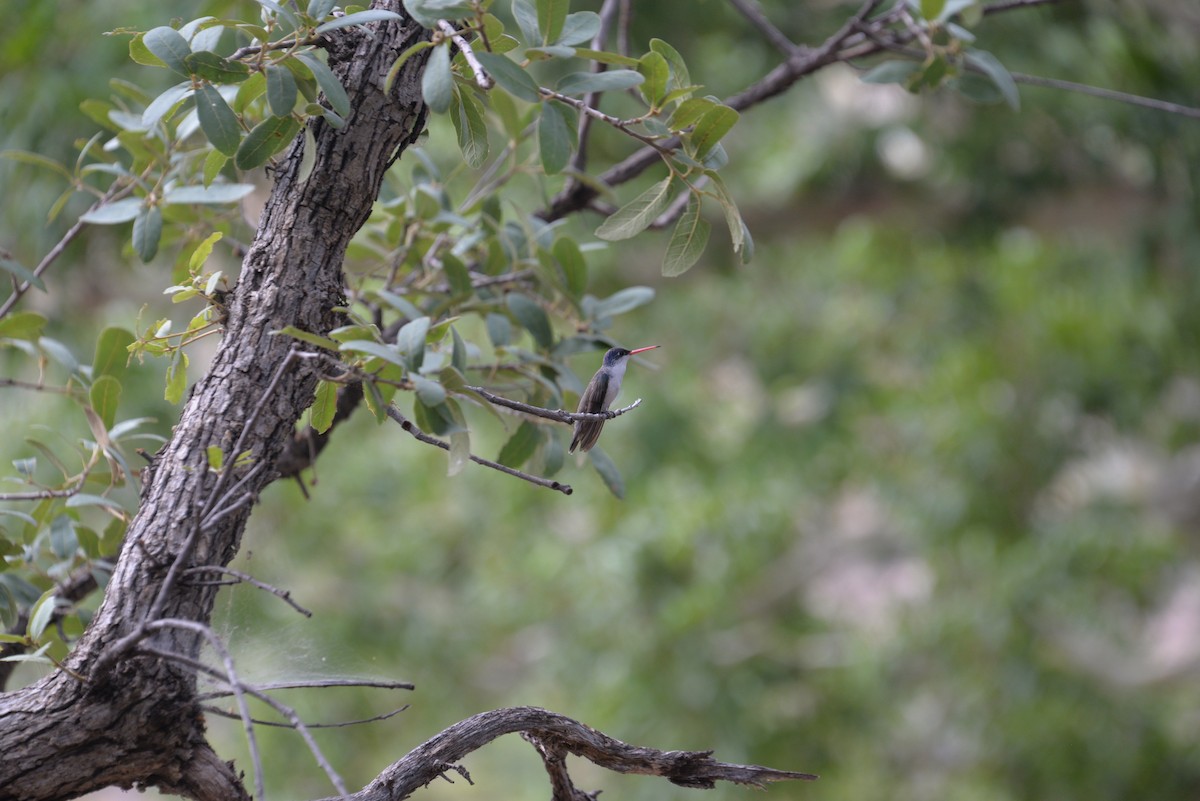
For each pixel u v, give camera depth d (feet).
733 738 44.83
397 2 12.60
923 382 50.60
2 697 10.96
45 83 28.76
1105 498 46.85
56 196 28.55
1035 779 45.98
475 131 12.35
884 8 27.63
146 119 12.00
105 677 10.66
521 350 16.87
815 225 46.91
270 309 11.97
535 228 18.95
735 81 41.88
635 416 46.75
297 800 40.86
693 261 13.03
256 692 9.07
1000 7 20.20
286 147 12.58
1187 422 48.01
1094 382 46.62
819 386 49.83
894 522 53.72
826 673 48.85
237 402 11.78
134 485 16.01
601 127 38.06
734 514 47.55
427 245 18.86
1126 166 42.75
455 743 11.87
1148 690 48.85
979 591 47.42
